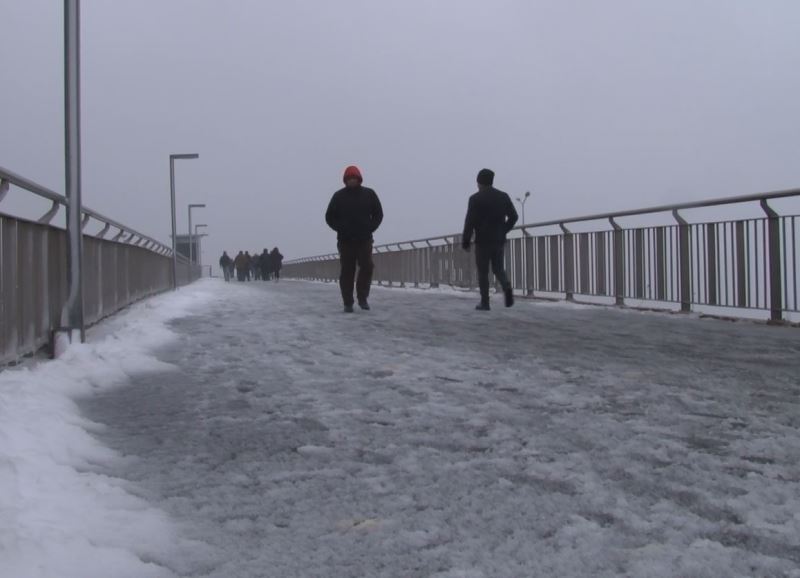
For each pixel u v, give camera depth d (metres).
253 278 70.81
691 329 8.82
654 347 7.28
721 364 6.24
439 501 3.13
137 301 15.01
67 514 2.88
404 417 4.55
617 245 12.29
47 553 2.48
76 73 7.26
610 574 2.43
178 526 2.90
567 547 2.65
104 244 10.80
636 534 2.75
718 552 2.57
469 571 2.48
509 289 11.96
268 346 7.64
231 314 11.72
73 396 5.23
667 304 11.39
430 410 4.71
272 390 5.42
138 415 4.74
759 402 4.80
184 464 3.70
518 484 3.31
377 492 3.25
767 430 4.12
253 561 2.59
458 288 19.23
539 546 2.66
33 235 6.54
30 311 6.43
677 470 3.44
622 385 5.39
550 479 3.37
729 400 4.86
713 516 2.90
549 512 2.98
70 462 3.63
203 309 12.96
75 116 7.27
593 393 5.13
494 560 2.56
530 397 5.04
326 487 3.33
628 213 11.85
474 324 9.62
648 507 3.01
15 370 5.50
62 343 6.86
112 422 4.57
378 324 9.73
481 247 11.82
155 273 19.45
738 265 9.72
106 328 9.56
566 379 5.64
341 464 3.66
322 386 5.52
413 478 3.43
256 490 3.31
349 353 7.08
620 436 4.04
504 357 6.73
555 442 3.95
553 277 14.34
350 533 2.82
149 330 8.50
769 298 9.23
